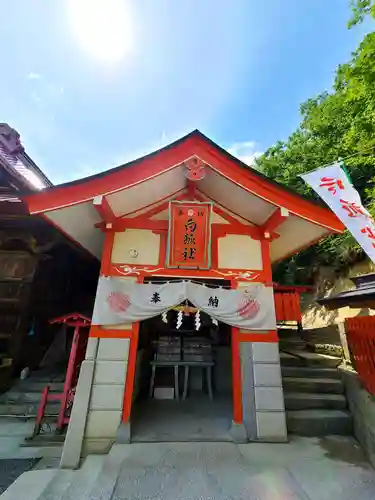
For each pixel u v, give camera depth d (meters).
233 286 5.76
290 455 4.44
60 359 10.58
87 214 5.71
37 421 5.96
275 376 5.27
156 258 5.81
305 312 15.06
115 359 5.13
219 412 6.38
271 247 7.60
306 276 15.39
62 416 6.09
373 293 5.25
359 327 5.87
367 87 7.23
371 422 4.60
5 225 9.62
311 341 11.12
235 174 5.38
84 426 4.72
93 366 5.04
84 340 6.99
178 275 5.74
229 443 4.75
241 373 5.31
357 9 7.39
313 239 6.73
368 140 7.68
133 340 5.27
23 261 9.79
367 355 5.43
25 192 4.83
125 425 4.78
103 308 5.30
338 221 5.62
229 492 3.45
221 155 5.38
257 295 5.68
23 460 5.00
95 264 12.58
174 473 3.83
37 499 3.43
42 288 10.16
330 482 3.73
